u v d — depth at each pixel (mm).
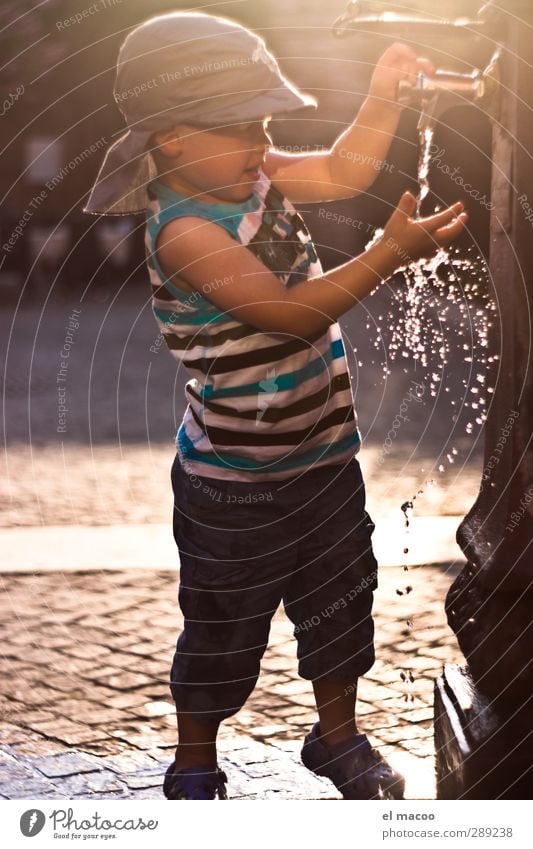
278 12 13695
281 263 2152
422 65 2197
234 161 2068
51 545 5039
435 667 3338
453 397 8023
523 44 2053
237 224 2092
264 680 3311
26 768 2674
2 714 3057
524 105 2070
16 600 4195
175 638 3740
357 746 2340
